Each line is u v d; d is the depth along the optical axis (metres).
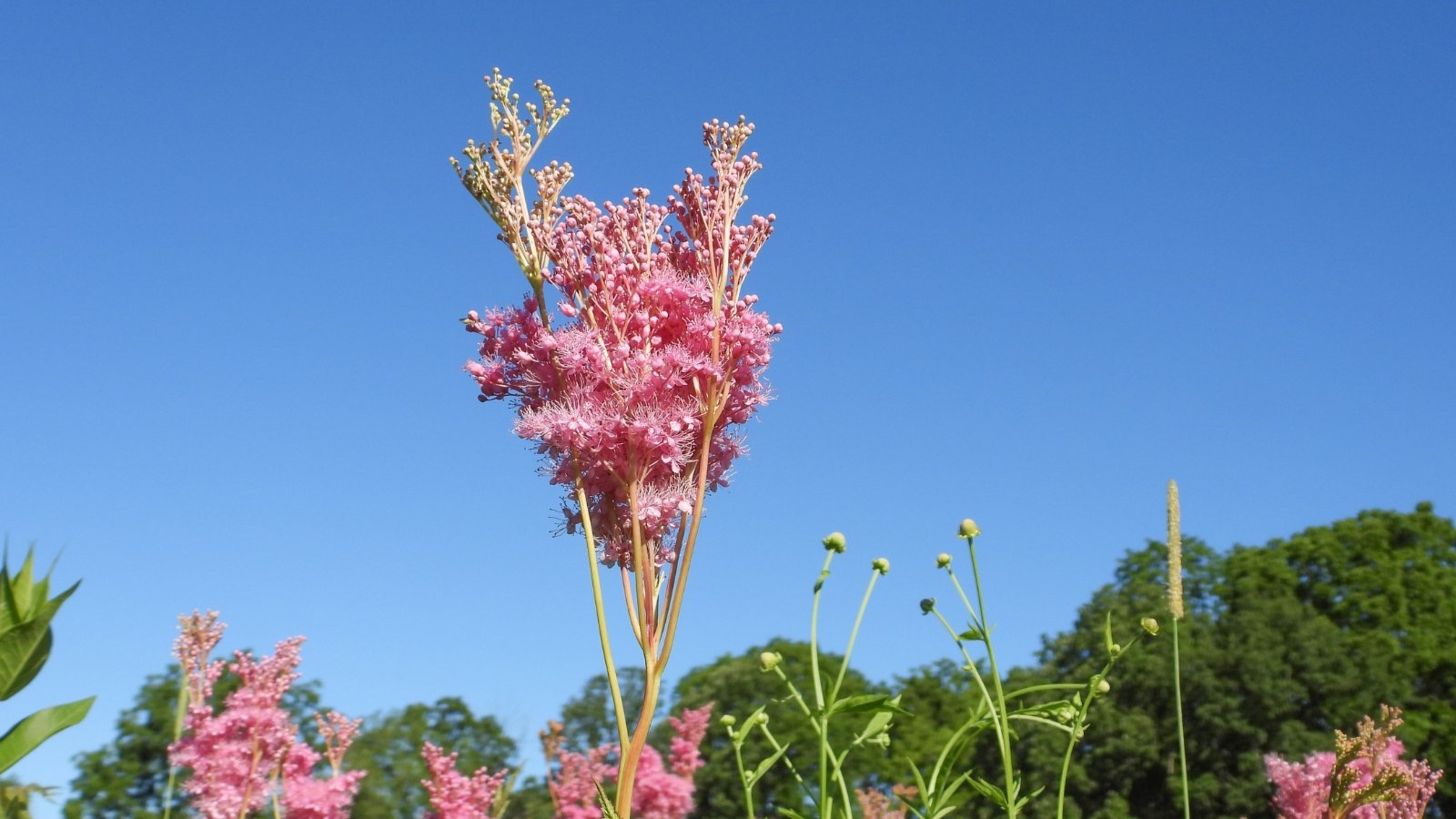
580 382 0.92
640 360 0.91
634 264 0.92
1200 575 6.61
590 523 0.89
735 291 0.94
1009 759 0.85
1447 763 5.61
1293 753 5.20
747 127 0.96
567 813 1.60
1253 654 5.37
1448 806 5.59
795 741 4.08
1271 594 6.45
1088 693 0.85
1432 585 6.57
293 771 1.46
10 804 0.76
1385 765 1.04
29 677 0.66
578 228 0.94
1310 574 6.74
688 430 0.91
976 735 0.87
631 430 0.88
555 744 1.63
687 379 0.92
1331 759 1.26
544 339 0.92
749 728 0.87
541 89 0.96
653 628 0.87
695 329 0.92
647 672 0.86
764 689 4.79
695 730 1.75
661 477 0.91
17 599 0.66
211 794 1.40
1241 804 5.08
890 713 0.86
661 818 1.63
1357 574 6.52
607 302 0.92
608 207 0.95
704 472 0.90
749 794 0.86
